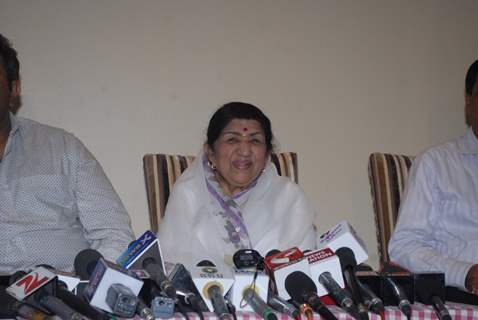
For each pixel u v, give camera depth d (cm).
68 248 245
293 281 150
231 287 153
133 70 331
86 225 248
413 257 238
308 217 264
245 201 269
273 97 347
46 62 322
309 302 145
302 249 254
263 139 258
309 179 351
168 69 335
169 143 335
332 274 159
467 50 371
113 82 329
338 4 356
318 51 353
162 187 290
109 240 242
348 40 357
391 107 361
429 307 157
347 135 356
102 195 250
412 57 364
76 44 325
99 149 328
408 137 362
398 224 257
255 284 152
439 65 368
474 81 262
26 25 319
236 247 254
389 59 362
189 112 337
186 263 241
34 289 135
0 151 245
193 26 338
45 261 240
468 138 269
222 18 341
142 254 158
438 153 267
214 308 145
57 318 136
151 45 333
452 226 259
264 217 263
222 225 258
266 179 268
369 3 360
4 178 242
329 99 354
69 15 324
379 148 359
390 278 160
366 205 358
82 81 326
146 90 333
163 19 335
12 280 153
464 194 258
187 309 149
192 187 263
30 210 243
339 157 355
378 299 151
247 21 344
